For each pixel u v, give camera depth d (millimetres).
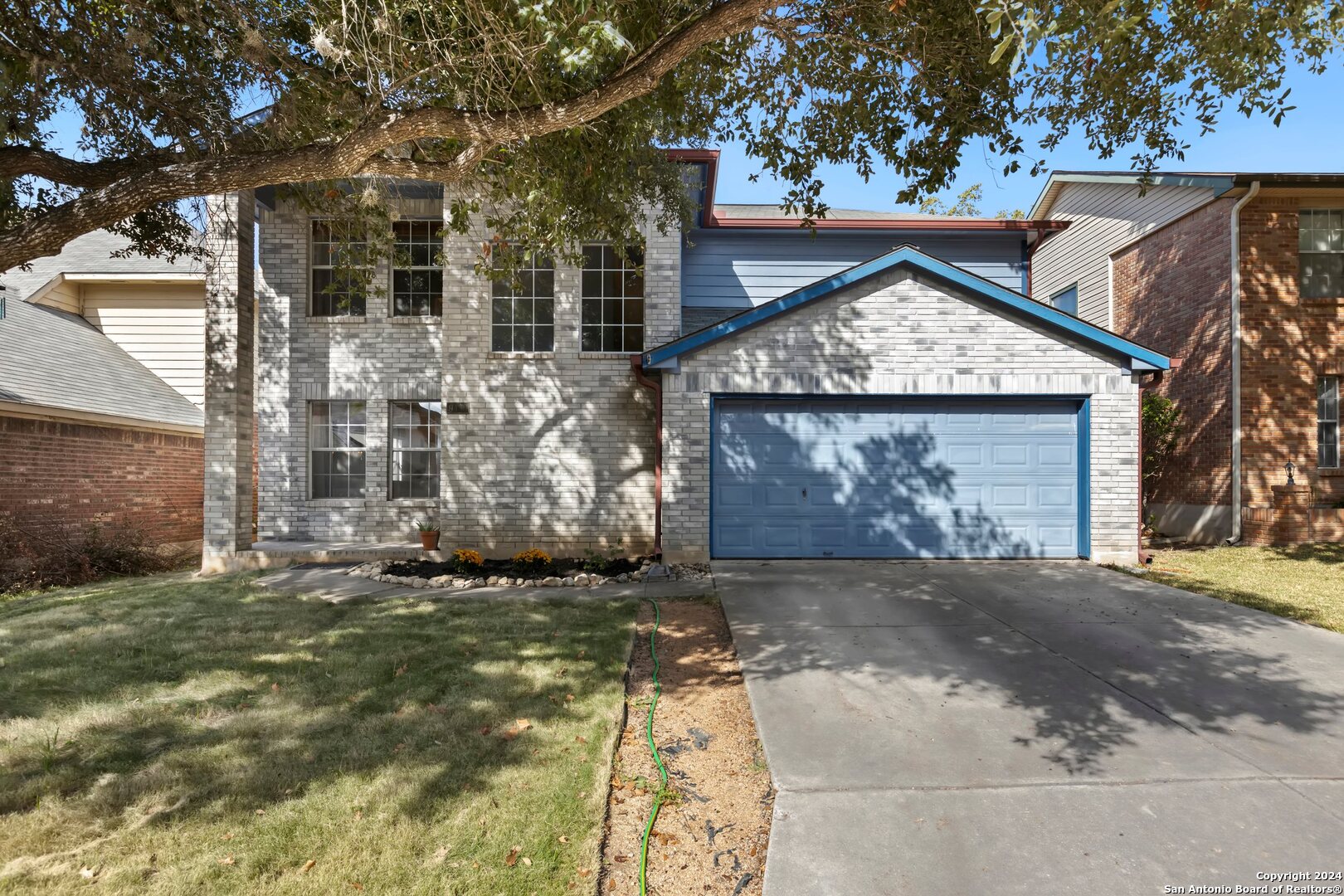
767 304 9367
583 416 10578
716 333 9367
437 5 4973
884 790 3482
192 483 13789
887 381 9539
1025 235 12258
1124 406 9500
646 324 10625
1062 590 7816
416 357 11602
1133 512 9500
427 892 2699
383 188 9086
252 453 12031
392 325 11609
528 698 4641
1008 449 9781
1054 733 4121
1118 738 4051
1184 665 5285
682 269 12227
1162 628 6281
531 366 10586
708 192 11047
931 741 4023
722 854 3074
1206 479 12305
